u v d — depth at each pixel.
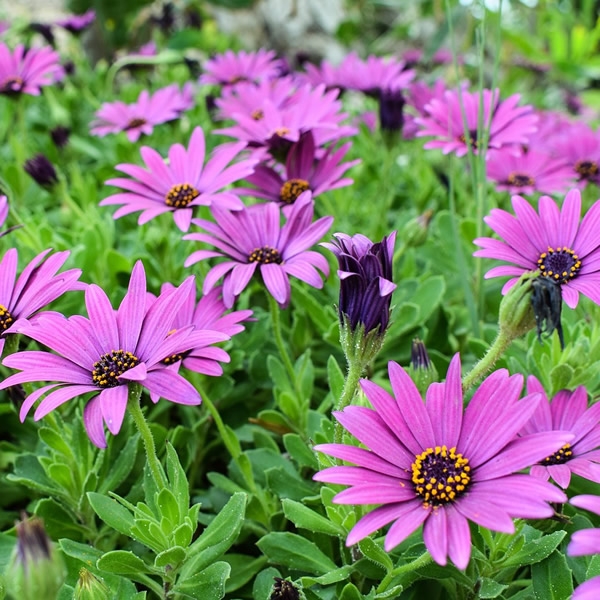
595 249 0.33
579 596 0.25
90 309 0.31
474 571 0.31
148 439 0.31
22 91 0.54
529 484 0.26
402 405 0.29
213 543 0.31
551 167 0.49
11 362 0.30
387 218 0.54
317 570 0.33
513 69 0.97
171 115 0.54
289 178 0.42
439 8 0.91
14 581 0.27
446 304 0.46
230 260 0.37
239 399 0.41
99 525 0.37
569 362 0.37
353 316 0.31
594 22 1.18
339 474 0.27
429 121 0.46
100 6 0.93
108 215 0.48
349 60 0.61
